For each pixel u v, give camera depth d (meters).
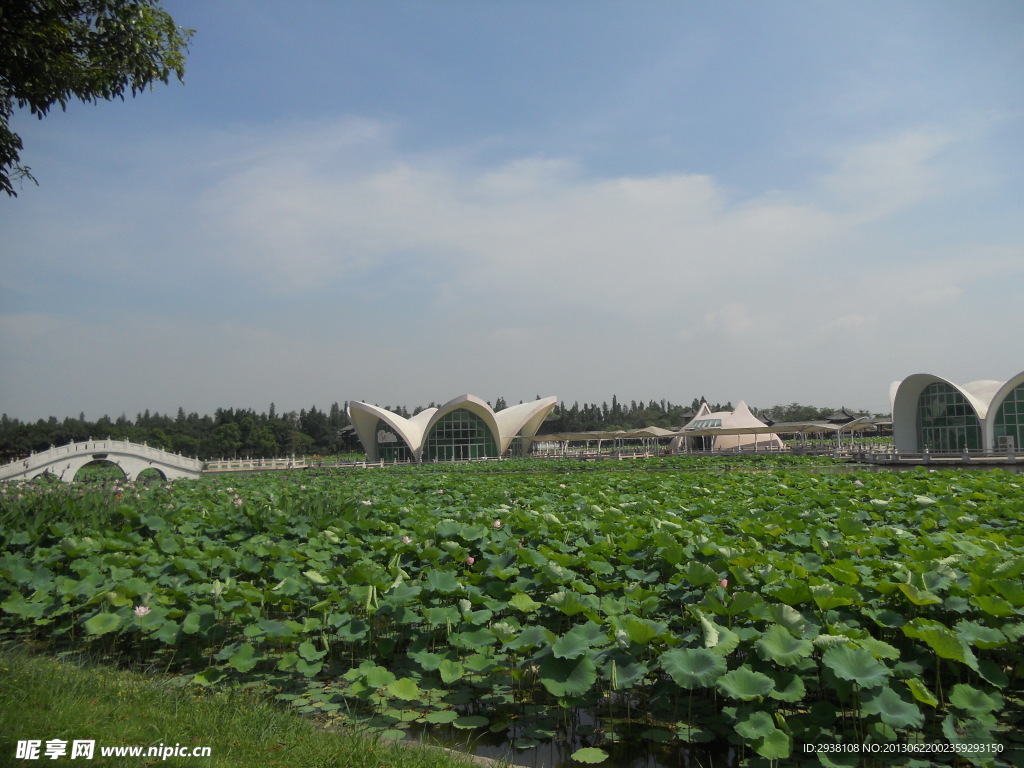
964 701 6.02
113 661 8.90
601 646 7.36
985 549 9.66
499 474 44.94
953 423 47.47
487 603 8.65
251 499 18.73
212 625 8.53
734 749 6.52
